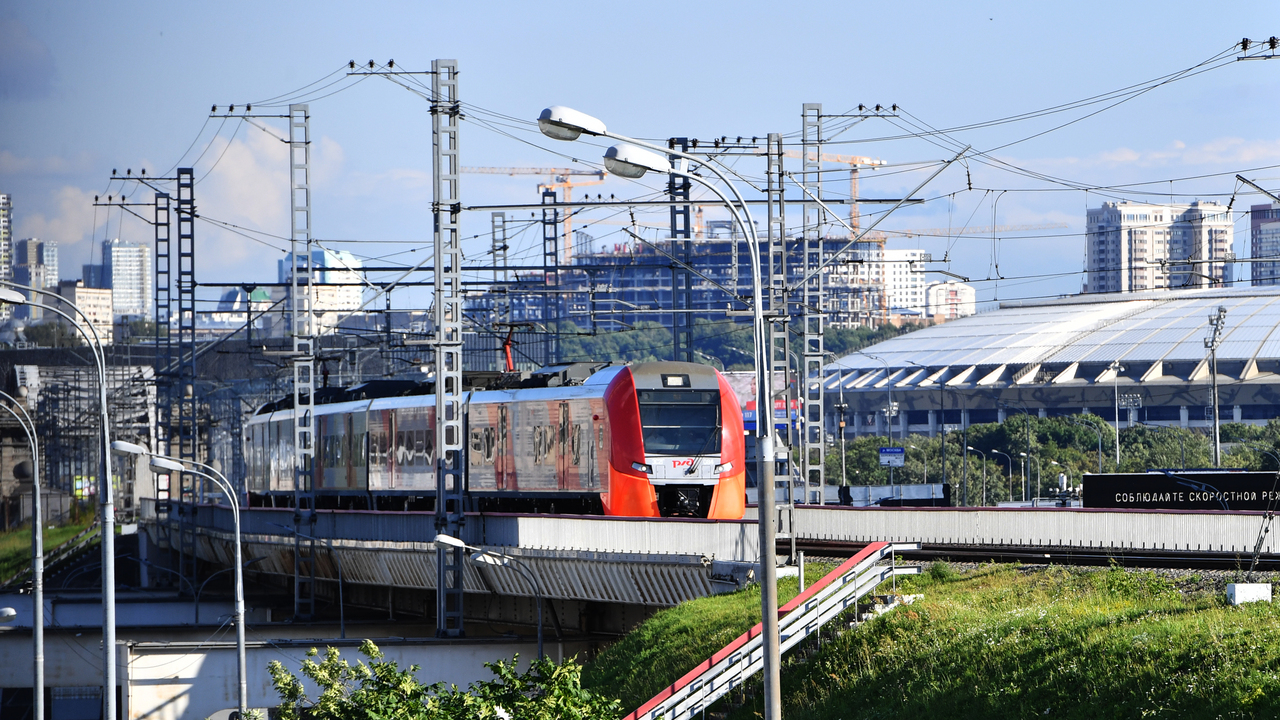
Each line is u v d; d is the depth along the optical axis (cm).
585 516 14875
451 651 15875
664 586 14188
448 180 16950
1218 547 11662
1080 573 11275
